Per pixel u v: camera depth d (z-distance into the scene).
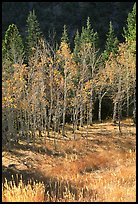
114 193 14.04
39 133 42.44
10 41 52.31
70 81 42.06
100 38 100.25
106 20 107.31
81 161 30.05
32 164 30.52
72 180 19.95
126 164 27.72
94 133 43.53
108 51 62.12
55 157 33.47
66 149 36.34
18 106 39.53
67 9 113.06
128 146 37.09
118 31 102.94
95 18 108.31
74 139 39.88
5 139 39.97
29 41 57.00
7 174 25.05
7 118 38.03
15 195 11.55
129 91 52.38
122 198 13.32
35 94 38.84
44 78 40.00
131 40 53.41
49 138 41.88
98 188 16.22
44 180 22.14
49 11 113.75
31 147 37.53
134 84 48.41
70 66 41.59
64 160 31.83
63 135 42.84
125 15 108.56
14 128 42.59
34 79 39.31
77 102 41.88
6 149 36.50
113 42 63.53
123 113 55.94
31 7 116.44
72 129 47.06
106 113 56.31
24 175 24.80
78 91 41.81
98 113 55.84
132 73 48.25
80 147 37.12
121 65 47.62
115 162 29.44
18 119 46.31
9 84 36.31
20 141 41.16
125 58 48.62
